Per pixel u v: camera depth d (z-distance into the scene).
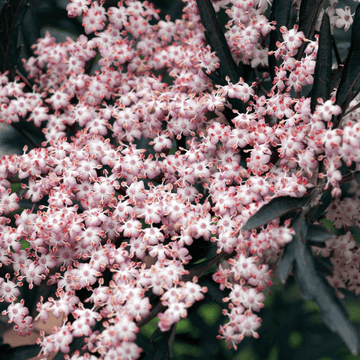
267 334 0.42
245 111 0.35
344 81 0.33
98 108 0.36
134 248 0.33
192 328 0.42
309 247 0.32
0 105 0.37
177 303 0.32
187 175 0.34
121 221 0.33
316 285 0.31
